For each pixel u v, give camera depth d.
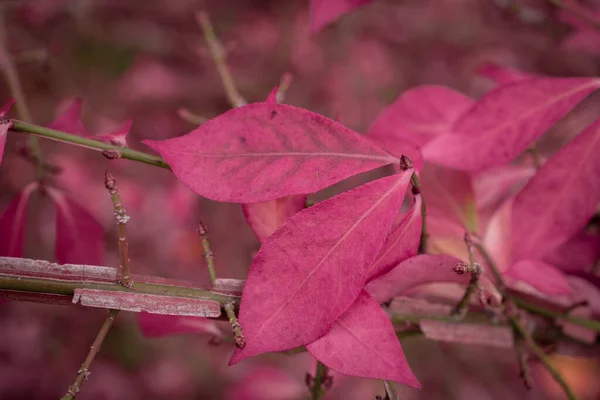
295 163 0.23
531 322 0.28
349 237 0.23
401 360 0.23
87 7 0.79
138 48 0.84
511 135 0.25
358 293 0.23
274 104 0.23
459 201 0.27
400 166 0.23
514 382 0.76
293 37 0.89
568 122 0.75
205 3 0.94
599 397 0.47
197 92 0.85
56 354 0.74
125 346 0.75
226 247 0.73
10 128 0.23
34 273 0.23
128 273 0.23
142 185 0.72
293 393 0.41
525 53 0.86
